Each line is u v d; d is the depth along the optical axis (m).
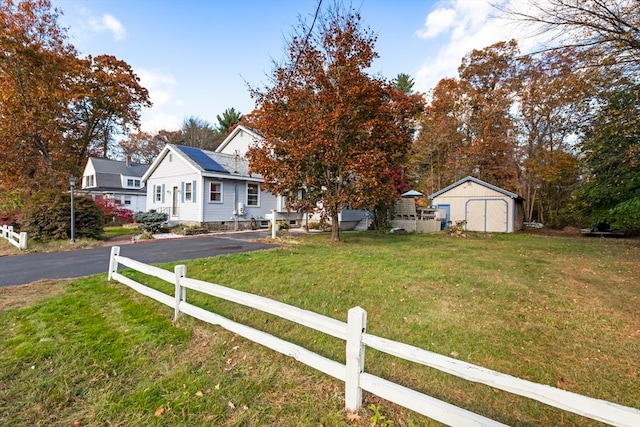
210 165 14.57
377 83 9.25
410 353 1.87
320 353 2.88
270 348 2.81
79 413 2.08
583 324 3.44
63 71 15.27
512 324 3.43
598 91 6.84
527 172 20.55
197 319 3.56
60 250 8.42
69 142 19.17
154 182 16.33
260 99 9.52
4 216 11.87
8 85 13.62
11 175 15.20
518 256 7.65
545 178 18.55
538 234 14.88
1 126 13.81
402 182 20.45
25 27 13.62
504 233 15.36
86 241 9.61
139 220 12.71
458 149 22.12
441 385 2.35
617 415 1.26
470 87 21.81
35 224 9.86
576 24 5.49
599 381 2.39
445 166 22.78
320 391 2.29
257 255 6.92
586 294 4.51
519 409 2.08
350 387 2.07
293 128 8.68
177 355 2.83
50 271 5.83
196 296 4.27
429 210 15.96
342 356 2.81
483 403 2.15
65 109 16.45
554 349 2.88
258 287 4.66
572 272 5.90
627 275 5.69
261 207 16.44
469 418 1.60
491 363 2.65
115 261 5.11
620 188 11.81
